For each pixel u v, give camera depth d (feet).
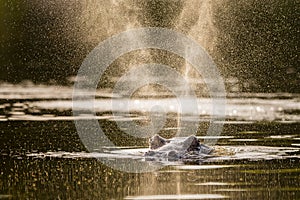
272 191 67.15
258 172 75.92
